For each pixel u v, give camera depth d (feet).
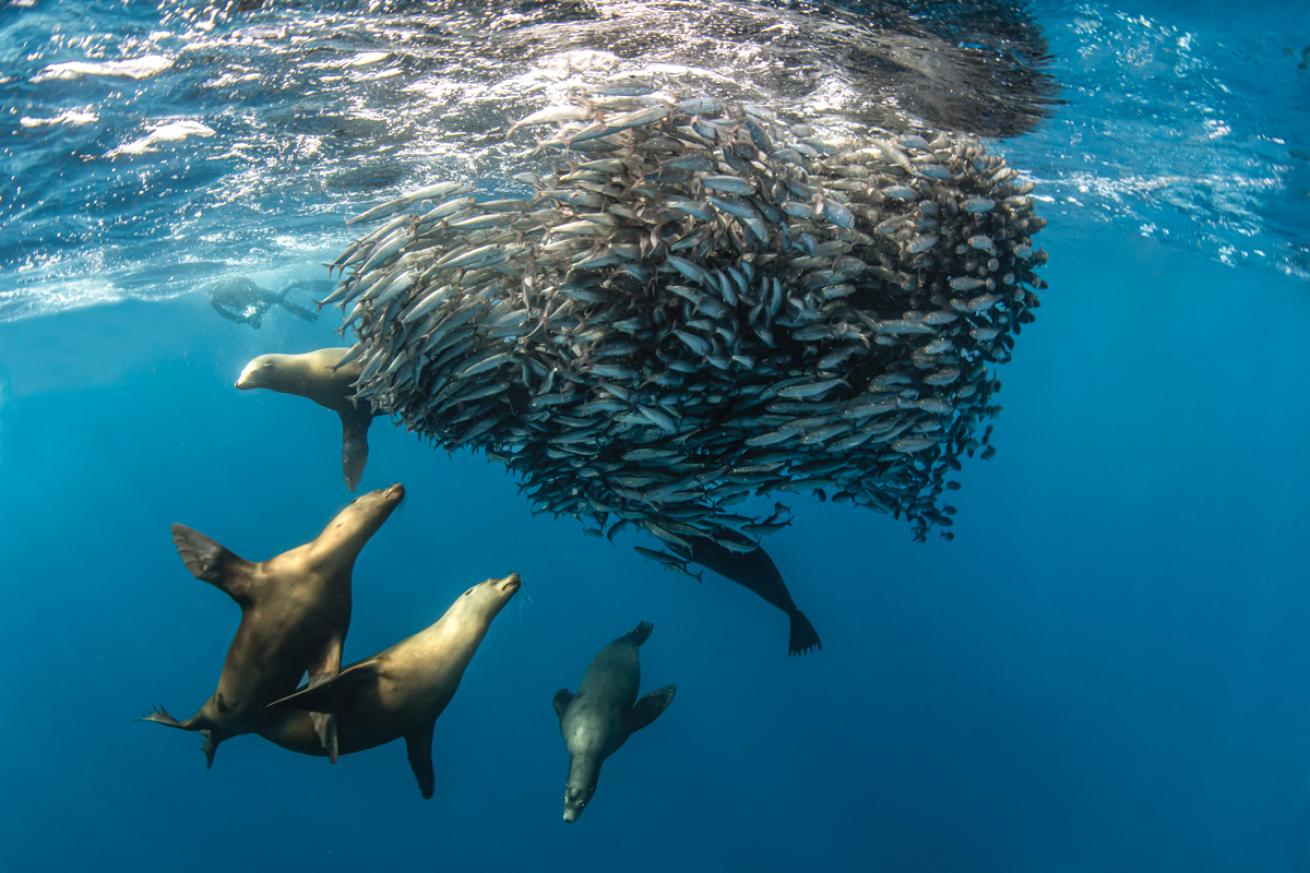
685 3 27.09
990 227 21.15
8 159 35.24
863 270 20.49
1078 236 72.08
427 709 22.74
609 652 37.65
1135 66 31.71
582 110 17.89
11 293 58.49
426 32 28.43
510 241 20.68
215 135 35.94
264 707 20.98
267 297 65.51
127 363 108.78
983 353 22.31
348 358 23.99
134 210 44.47
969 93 34.32
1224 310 118.83
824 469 22.06
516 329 19.22
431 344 19.99
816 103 34.81
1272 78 32.24
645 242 17.90
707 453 22.47
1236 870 81.20
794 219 19.47
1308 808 91.15
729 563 33.71
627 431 21.21
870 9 27.50
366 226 56.80
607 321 18.75
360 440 30.99
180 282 68.23
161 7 26.21
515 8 27.22
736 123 17.90
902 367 20.81
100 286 63.05
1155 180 47.44
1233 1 27.25
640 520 23.98
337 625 22.26
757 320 18.79
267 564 22.03
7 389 103.45
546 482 24.09
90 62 28.68
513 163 42.16
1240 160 41.96
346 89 32.50
